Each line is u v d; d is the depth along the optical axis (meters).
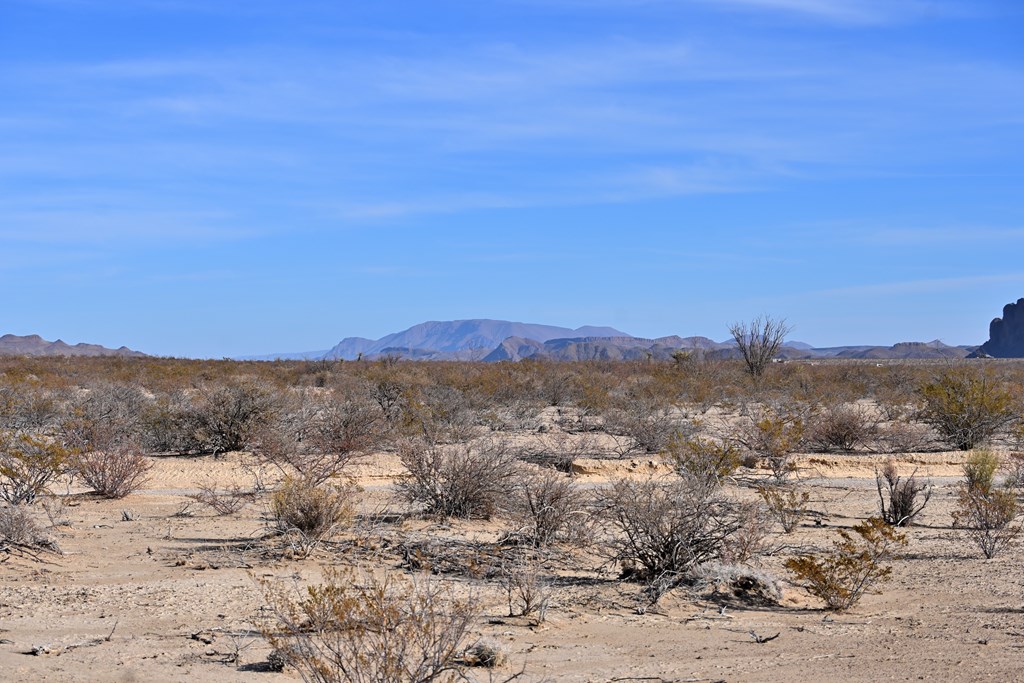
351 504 14.29
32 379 43.06
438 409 30.11
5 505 14.07
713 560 11.91
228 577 11.37
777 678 7.88
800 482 21.20
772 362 58.97
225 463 22.72
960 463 25.08
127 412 28.75
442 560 12.49
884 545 12.43
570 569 12.47
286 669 7.80
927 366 61.84
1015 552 13.82
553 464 22.39
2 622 9.35
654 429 27.36
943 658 8.45
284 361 68.75
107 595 10.45
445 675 7.64
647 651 8.85
